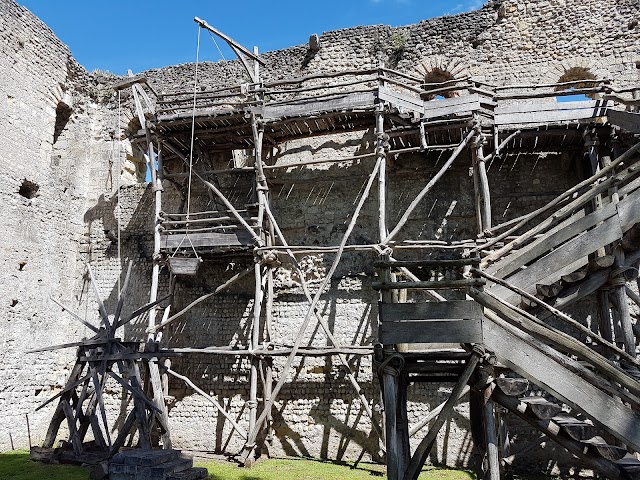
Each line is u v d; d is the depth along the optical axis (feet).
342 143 47.24
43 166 47.57
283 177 47.70
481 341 19.03
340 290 43.75
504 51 46.42
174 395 44.29
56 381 46.16
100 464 28.71
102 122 54.08
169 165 50.67
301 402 41.98
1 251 42.24
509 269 22.80
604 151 38.86
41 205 46.75
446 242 40.09
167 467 28.50
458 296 41.04
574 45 45.09
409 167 44.55
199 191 49.08
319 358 42.42
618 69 43.68
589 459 18.69
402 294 24.20
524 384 19.52
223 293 46.09
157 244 41.96
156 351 35.01
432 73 48.01
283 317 44.50
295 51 51.39
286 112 40.98
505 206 42.24
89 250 50.83
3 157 43.29
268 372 39.50
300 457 40.50
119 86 43.88
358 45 49.98
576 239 22.02
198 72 53.42
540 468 36.70
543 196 41.65
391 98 39.14
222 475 32.76
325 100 40.27
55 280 47.44
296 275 45.27
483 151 41.63
